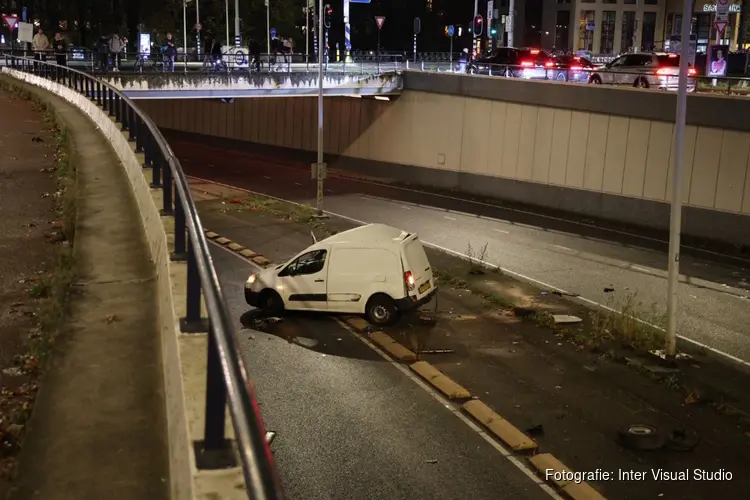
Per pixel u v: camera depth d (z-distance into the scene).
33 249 10.87
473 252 29.23
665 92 32.06
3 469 5.17
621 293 24.00
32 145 18.50
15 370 7.09
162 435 5.52
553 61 45.59
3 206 13.07
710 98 30.55
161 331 7.13
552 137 36.78
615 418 14.32
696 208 31.44
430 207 38.22
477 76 40.03
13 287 9.34
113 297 8.15
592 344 18.25
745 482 11.86
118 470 5.10
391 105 45.34
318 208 35.66
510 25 59.03
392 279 19.28
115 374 6.39
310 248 20.00
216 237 30.03
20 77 35.78
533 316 20.52
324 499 11.14
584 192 35.62
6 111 24.77
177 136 64.81
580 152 35.66
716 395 15.62
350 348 17.78
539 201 37.69
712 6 71.06
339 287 19.61
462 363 17.06
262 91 41.78
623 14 87.44
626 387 15.95
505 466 12.16
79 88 26.05
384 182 45.69
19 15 68.69
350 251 19.61
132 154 13.31
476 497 11.21
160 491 4.90
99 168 14.62
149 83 38.62
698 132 31.19
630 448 12.96
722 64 42.19
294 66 47.66
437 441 13.02
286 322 19.62
